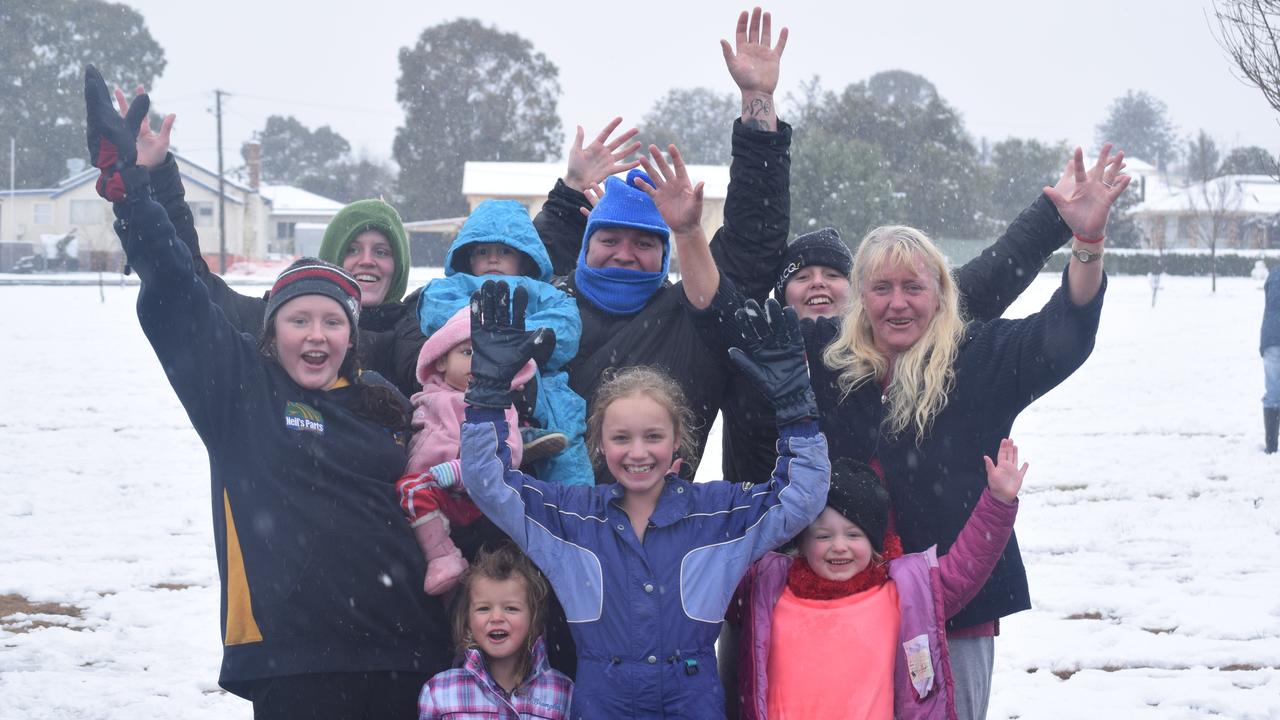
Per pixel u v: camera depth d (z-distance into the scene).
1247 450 11.58
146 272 3.39
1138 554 7.98
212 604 6.93
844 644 3.41
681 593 3.39
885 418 3.73
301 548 3.45
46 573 7.49
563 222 5.20
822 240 4.64
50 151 88.50
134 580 7.38
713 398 4.00
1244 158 81.56
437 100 80.00
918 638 3.42
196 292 3.49
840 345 3.83
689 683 3.36
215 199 73.50
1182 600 7.01
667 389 3.52
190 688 5.65
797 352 3.49
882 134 63.41
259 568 3.45
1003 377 3.68
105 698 5.52
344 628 3.46
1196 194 71.12
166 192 4.13
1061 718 5.35
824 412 3.84
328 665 3.42
